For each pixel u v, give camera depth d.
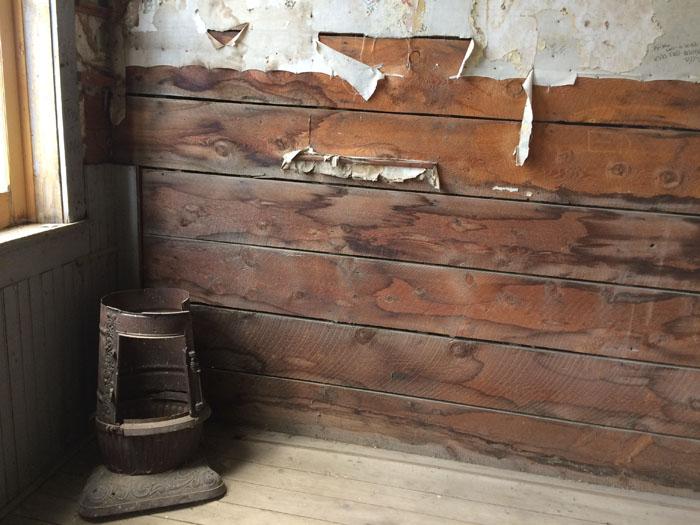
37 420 1.63
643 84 1.52
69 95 1.63
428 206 1.71
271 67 1.70
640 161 1.57
